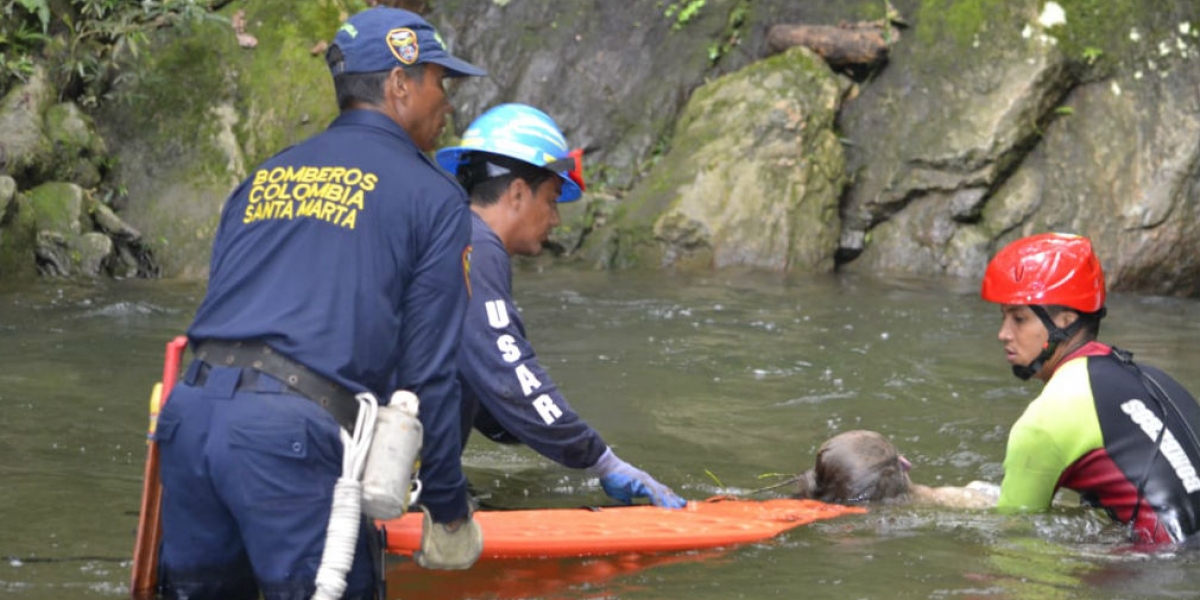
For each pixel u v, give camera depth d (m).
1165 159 19.11
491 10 21.45
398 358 5.85
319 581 5.44
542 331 14.16
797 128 19.42
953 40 20.12
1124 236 18.95
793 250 18.97
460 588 6.70
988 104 19.53
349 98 6.11
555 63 21.09
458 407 5.96
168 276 17.50
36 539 7.22
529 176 8.00
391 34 6.07
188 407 5.63
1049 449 7.69
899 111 20.08
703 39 21.12
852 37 20.19
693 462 9.63
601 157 20.64
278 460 5.49
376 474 5.50
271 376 5.57
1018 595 6.63
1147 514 7.45
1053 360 7.88
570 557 7.22
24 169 17.19
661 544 7.36
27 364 11.72
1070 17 19.94
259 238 5.80
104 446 9.24
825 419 10.88
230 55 19.16
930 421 10.84
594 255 19.11
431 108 6.22
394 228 5.77
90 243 17.00
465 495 6.14
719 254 18.92
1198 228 18.91
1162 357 13.55
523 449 9.85
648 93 20.88
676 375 12.29
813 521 7.91
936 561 7.16
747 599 6.59
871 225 19.77
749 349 13.47
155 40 19.12
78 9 19.14
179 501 5.75
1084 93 19.81
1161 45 19.80
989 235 19.34
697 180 19.25
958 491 8.50
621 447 9.98
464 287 5.95
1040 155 19.62
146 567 5.99
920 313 15.70
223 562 5.86
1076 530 7.64
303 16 19.58
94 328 13.47
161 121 18.69
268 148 18.80
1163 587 6.73
